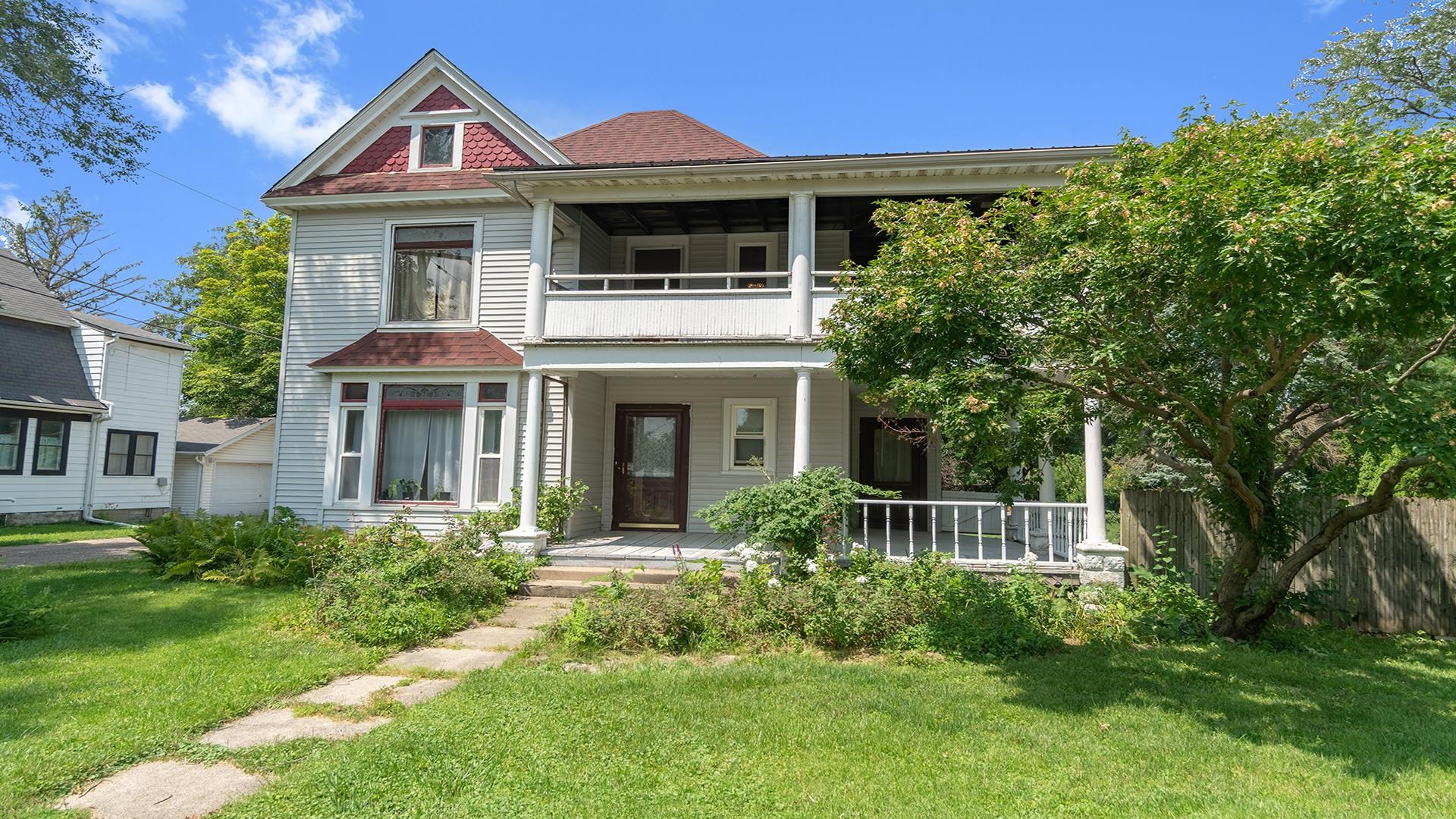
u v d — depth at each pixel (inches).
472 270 470.0
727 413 492.7
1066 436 255.6
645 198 407.5
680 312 398.9
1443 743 179.0
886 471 545.6
